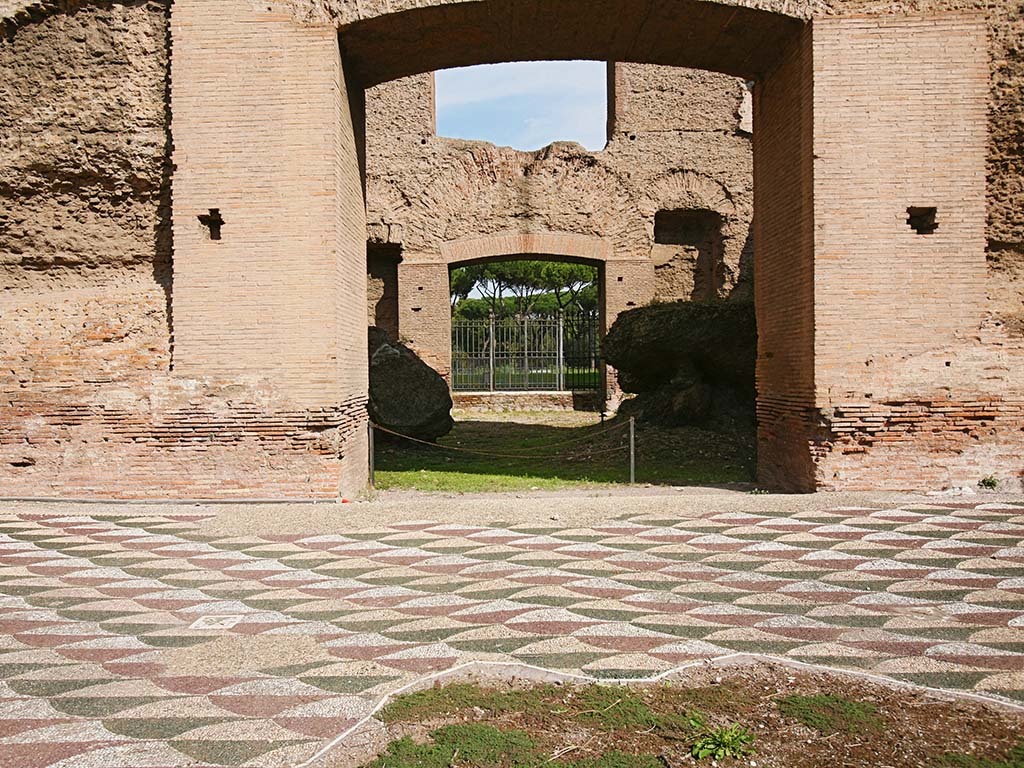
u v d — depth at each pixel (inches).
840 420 351.3
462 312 1790.1
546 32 396.5
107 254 379.6
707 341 546.0
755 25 373.4
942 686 162.4
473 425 756.6
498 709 151.4
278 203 358.3
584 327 986.7
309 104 358.3
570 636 192.4
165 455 362.6
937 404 351.9
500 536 300.5
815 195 351.6
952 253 352.5
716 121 868.6
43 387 366.6
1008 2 351.9
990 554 262.4
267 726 147.4
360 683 166.7
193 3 358.6
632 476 419.5
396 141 873.5
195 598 230.1
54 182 374.6
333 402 359.3
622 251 871.7
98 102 368.8
